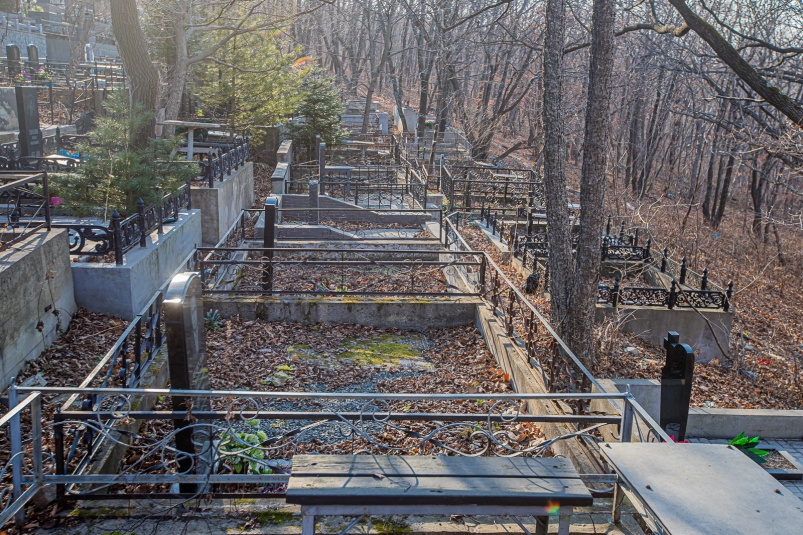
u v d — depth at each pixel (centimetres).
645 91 2725
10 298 674
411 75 6159
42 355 745
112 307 879
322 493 341
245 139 2056
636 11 2578
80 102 2384
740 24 2247
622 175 3125
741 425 950
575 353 955
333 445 654
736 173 3469
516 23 3109
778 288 2347
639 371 1134
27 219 1078
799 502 322
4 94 1906
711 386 1184
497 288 999
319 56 4550
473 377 861
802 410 977
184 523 449
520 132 5056
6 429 572
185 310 456
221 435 515
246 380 804
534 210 2258
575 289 947
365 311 1020
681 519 304
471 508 356
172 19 1791
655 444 384
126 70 1420
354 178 2439
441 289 1188
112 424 547
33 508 455
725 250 2769
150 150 1103
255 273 1262
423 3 3269
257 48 2245
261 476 461
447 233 1552
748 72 1020
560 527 364
